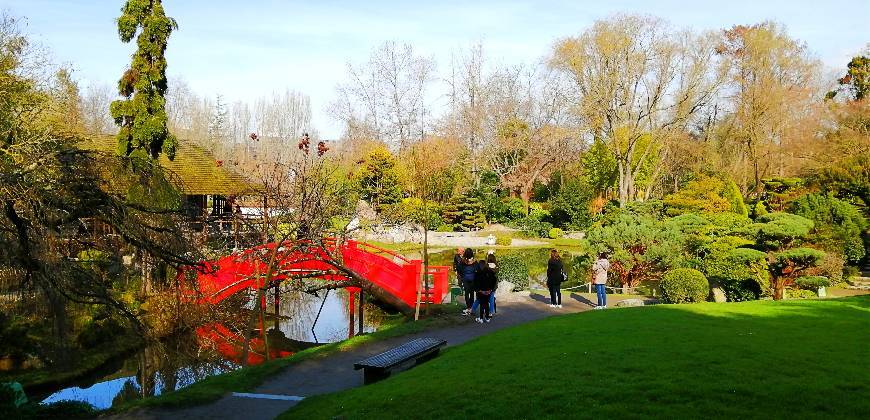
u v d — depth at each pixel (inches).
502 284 884.0
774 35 1763.0
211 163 1348.4
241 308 759.1
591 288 920.3
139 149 863.1
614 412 270.2
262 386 441.1
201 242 610.5
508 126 2283.5
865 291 848.3
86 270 429.7
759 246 813.2
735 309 531.8
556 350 397.4
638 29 1728.6
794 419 251.4
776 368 320.5
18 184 343.9
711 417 257.6
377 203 1478.8
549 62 1817.2
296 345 713.6
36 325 565.9
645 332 430.3
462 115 2252.7
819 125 1641.2
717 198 1289.4
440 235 1797.5
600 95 1761.8
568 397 295.3
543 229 1897.1
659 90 1760.6
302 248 665.0
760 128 1760.6
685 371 321.4
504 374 353.7
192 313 607.2
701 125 2242.9
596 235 943.0
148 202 447.2
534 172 2177.7
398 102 2127.2
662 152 2020.2
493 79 2375.7
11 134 753.6
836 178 1139.9
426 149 1600.6
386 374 430.0
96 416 371.6
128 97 887.7
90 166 403.9
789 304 553.9
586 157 2171.5
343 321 848.3
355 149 1844.2
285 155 1496.1
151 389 538.3
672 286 746.2
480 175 2203.5
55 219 361.1
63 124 959.0
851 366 322.3
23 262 345.1
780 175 1814.7
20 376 526.0
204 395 403.5
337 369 487.8
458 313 684.1
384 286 733.3
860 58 1756.9
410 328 613.0
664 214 1364.4
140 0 858.8
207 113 2955.2
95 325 600.4
